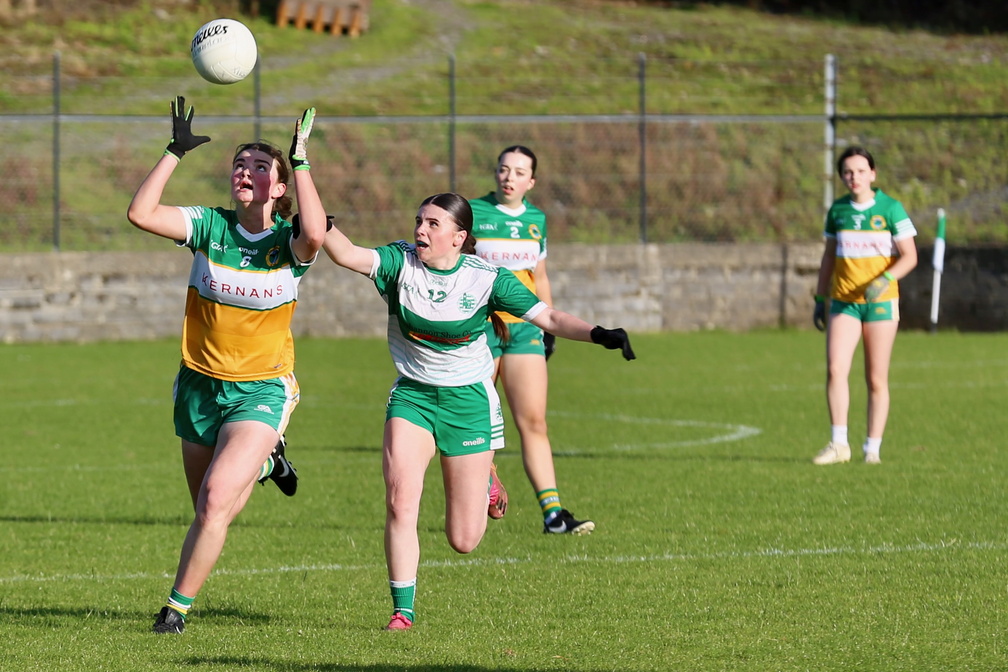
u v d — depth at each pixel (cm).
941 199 10906
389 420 2253
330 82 12719
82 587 2591
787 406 5741
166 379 6788
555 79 12706
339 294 8969
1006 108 12394
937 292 8956
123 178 10131
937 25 16250
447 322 2188
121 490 3816
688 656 2017
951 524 3147
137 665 1967
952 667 1948
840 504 3438
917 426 5025
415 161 10525
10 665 1964
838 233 4153
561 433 4972
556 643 2103
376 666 1959
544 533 3130
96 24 13950
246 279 2177
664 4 17325
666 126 11162
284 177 2194
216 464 2136
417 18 15775
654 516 3312
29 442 4753
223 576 2684
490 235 3306
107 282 8775
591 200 10375
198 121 8838
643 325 9200
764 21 16525
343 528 3244
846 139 11656
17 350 8206
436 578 2633
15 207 9719
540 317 2192
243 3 14900
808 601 2388
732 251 9275
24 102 11625
